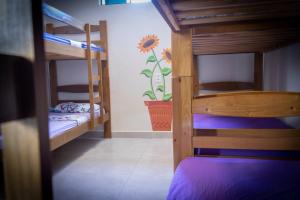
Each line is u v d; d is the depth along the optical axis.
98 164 2.55
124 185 2.06
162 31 3.36
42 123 0.37
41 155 0.37
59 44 2.28
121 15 3.42
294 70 2.27
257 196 1.05
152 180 2.14
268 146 1.52
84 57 2.81
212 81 3.45
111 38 3.46
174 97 1.61
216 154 1.65
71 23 2.51
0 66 0.32
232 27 1.58
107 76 3.47
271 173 1.27
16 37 0.35
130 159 2.67
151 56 3.41
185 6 1.22
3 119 0.32
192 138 1.61
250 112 1.48
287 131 1.50
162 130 3.50
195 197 1.09
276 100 1.44
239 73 3.39
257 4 1.21
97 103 3.45
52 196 0.40
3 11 0.35
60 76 3.64
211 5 1.22
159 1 1.03
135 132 3.54
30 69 0.35
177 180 1.25
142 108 3.51
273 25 1.54
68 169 2.43
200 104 1.57
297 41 2.12
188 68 1.58
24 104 0.35
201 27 1.59
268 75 3.06
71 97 3.65
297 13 1.40
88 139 3.55
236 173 1.28
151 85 3.46
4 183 0.38
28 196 0.37
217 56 3.41
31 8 0.35
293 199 1.02
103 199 1.83
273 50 2.86
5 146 0.38
